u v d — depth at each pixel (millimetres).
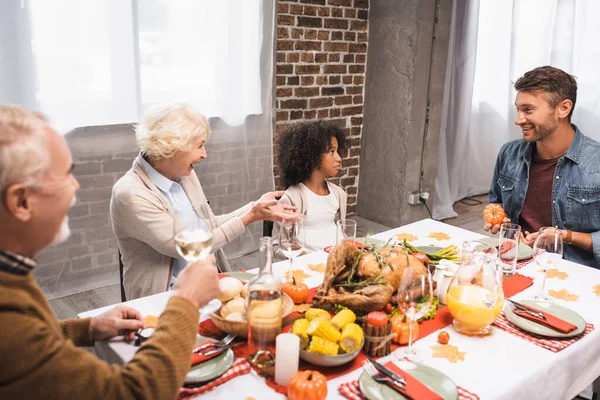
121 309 1213
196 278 983
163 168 1765
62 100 2656
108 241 2975
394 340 1211
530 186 2215
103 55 2736
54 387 753
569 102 2010
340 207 2354
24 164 749
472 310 1229
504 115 4953
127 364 842
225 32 3146
